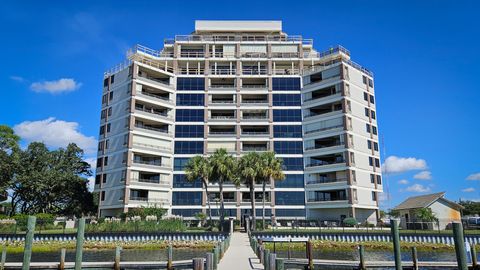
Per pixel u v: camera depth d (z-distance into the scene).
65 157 81.00
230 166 58.66
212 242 47.91
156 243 47.34
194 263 17.41
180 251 43.28
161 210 64.44
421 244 44.75
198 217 69.69
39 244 45.16
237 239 45.69
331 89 78.50
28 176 72.94
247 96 82.88
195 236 49.12
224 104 80.75
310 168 75.81
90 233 47.41
